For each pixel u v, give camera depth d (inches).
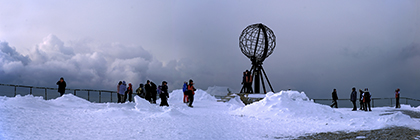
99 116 457.1
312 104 611.2
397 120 454.3
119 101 841.5
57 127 345.4
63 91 763.4
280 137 370.3
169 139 321.1
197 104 830.5
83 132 329.7
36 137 290.5
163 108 587.8
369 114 717.9
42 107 523.8
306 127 443.5
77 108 589.3
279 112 571.2
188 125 410.3
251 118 530.3
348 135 378.0
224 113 613.9
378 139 345.7
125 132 343.3
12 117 370.9
